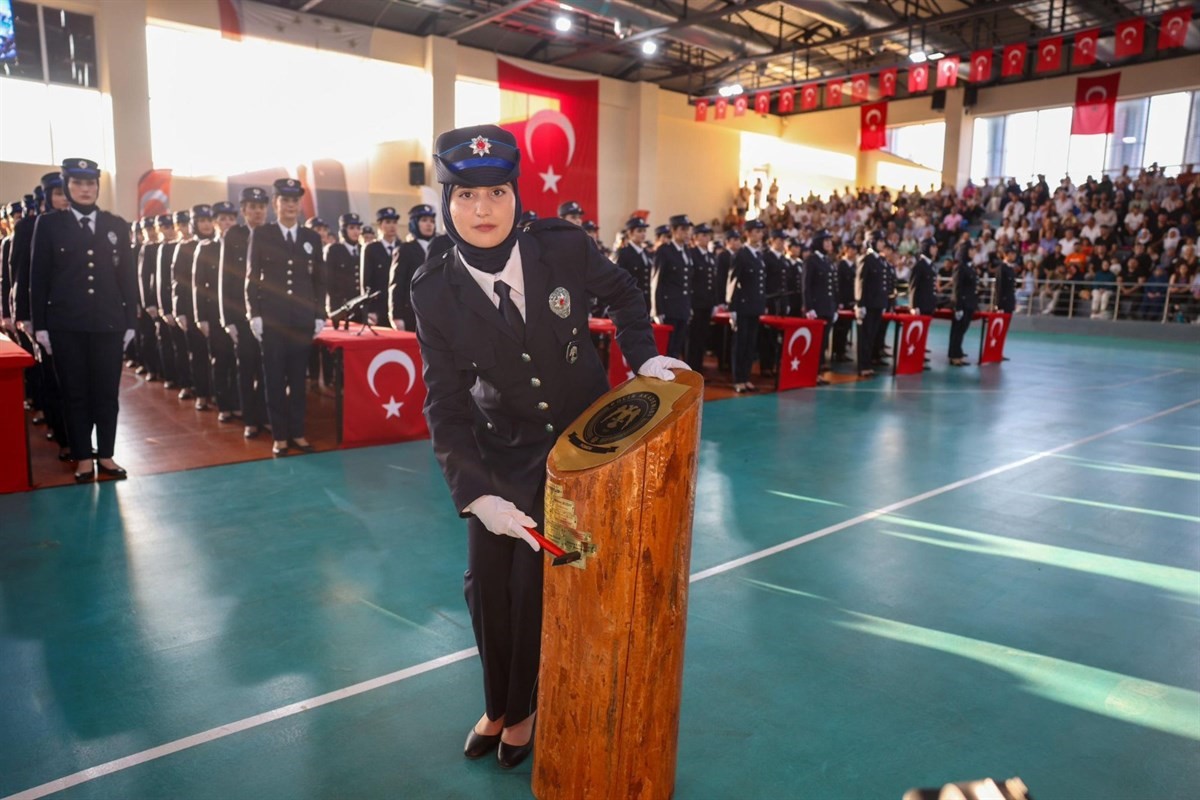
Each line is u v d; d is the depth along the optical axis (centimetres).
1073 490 488
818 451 584
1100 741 226
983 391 886
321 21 1592
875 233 991
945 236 1988
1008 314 1181
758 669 265
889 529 410
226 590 321
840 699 246
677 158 2348
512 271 183
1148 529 415
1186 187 1722
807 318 919
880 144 1947
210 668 259
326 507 431
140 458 537
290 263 534
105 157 1398
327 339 562
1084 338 1592
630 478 158
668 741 179
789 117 2572
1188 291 1547
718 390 883
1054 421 714
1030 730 231
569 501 162
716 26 1805
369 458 543
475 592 204
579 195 2030
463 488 178
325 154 1631
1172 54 1856
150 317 883
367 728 227
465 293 181
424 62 1747
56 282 457
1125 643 288
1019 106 2094
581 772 175
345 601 312
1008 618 307
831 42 1775
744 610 311
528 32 1859
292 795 198
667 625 170
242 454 550
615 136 2138
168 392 817
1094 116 1800
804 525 414
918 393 868
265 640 279
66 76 1355
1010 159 2169
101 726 226
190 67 1465
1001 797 74
